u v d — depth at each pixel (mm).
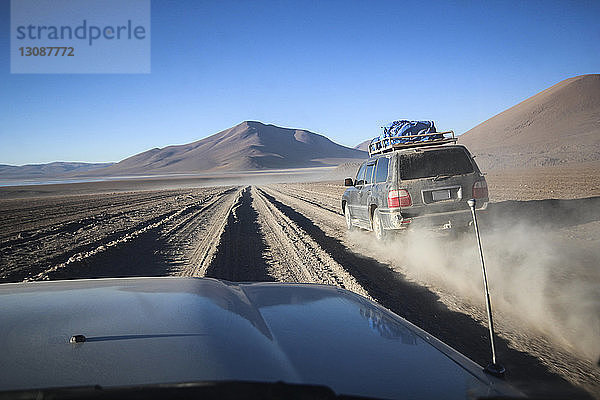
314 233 13156
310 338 1729
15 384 1186
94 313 1808
